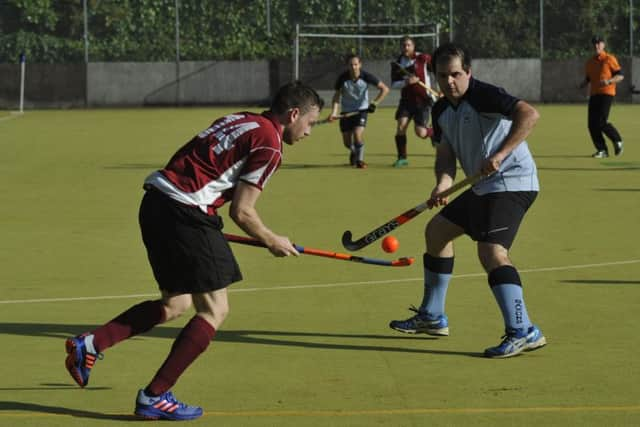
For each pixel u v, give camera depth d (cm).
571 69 8388
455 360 1521
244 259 2241
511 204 1550
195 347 1282
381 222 2752
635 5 8375
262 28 8550
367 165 4144
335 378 1437
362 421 1261
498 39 8456
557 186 3422
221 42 8450
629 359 1520
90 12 8319
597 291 1944
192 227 1290
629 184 3462
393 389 1387
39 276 2105
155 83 8338
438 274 1631
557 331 1675
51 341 1633
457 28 8531
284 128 1323
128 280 2066
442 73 1550
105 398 1359
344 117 4031
